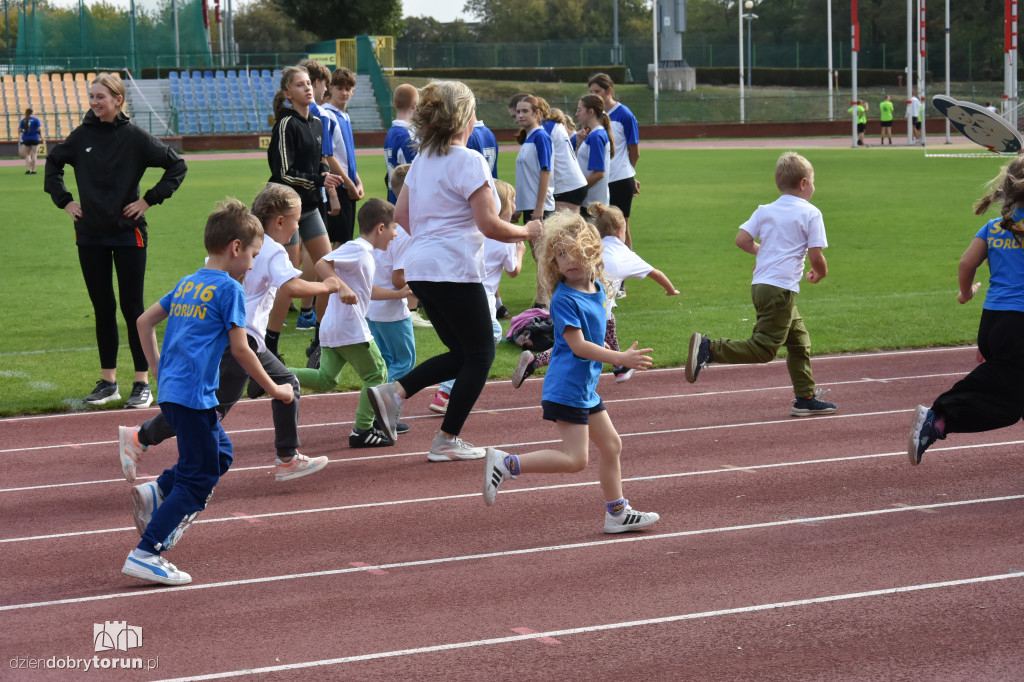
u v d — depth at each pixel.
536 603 5.36
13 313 14.34
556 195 13.79
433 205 7.25
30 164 40.62
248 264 5.98
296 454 7.59
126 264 9.67
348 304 7.88
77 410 9.66
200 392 5.60
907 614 5.17
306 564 5.96
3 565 6.03
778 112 68.56
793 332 9.03
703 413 9.41
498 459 6.10
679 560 5.95
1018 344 6.54
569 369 6.16
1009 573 5.66
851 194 29.09
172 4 68.88
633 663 4.69
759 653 4.77
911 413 9.27
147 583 5.73
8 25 71.38
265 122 59.66
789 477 7.52
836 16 98.94
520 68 80.50
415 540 6.34
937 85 77.75
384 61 73.19
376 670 4.65
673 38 73.88
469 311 7.41
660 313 13.77
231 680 4.57
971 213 24.45
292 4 88.12
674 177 36.00
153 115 58.28
